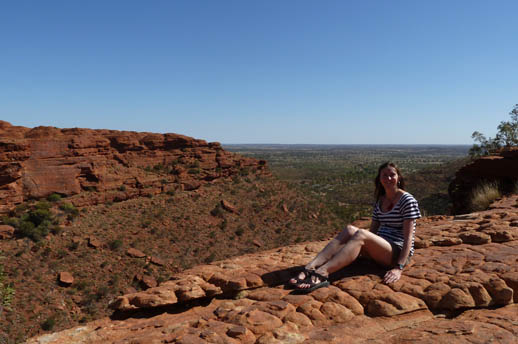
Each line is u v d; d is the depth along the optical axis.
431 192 85.19
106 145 67.62
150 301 3.63
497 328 2.46
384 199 4.08
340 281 3.55
